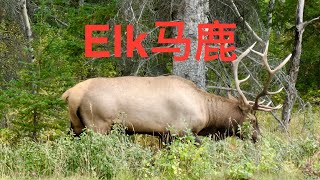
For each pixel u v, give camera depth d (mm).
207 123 18938
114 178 15508
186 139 16609
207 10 22156
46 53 20656
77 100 17797
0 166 15953
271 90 25672
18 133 18922
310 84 29828
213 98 18969
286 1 27406
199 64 21422
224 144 17703
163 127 18125
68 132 18328
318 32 28531
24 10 28188
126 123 17922
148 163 15836
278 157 17438
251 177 15883
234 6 23766
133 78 18266
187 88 18516
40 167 16016
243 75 25141
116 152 16125
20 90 18984
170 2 22500
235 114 19078
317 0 27328
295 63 24672
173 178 15336
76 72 24109
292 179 16109
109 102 17750
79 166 15977
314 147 18625
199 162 15633
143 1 21891
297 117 26438
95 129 17781
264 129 22891
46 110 18688
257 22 24719
